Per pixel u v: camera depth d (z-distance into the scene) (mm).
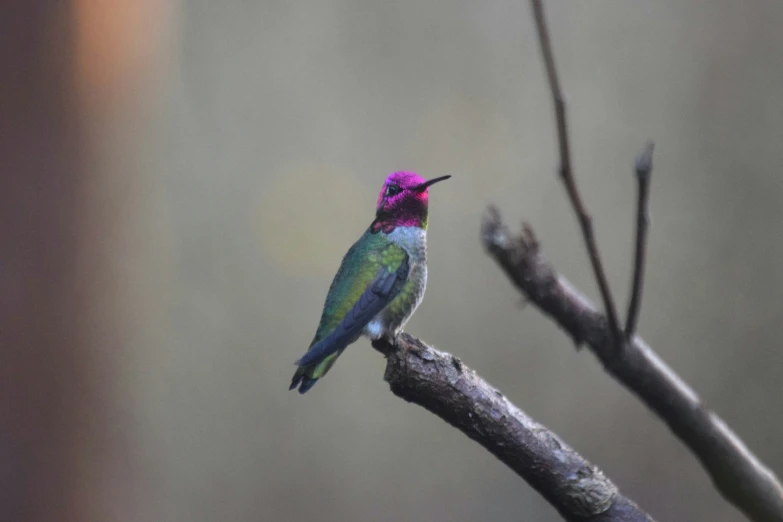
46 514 7887
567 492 2455
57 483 7953
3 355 7750
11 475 7762
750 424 12812
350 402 14102
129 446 8859
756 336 13109
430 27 15672
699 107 14234
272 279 14633
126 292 9023
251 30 15625
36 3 7816
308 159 15375
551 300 2836
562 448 2492
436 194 14875
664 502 12781
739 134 13883
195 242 14680
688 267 13727
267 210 14938
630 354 2705
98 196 8359
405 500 13562
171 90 14734
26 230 7844
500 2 15461
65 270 8047
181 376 13984
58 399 7977
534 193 14711
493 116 15273
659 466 13016
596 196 14430
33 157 7855
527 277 2824
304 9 15711
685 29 14523
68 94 8031
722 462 2645
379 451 13875
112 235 8570
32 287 7852
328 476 13781
